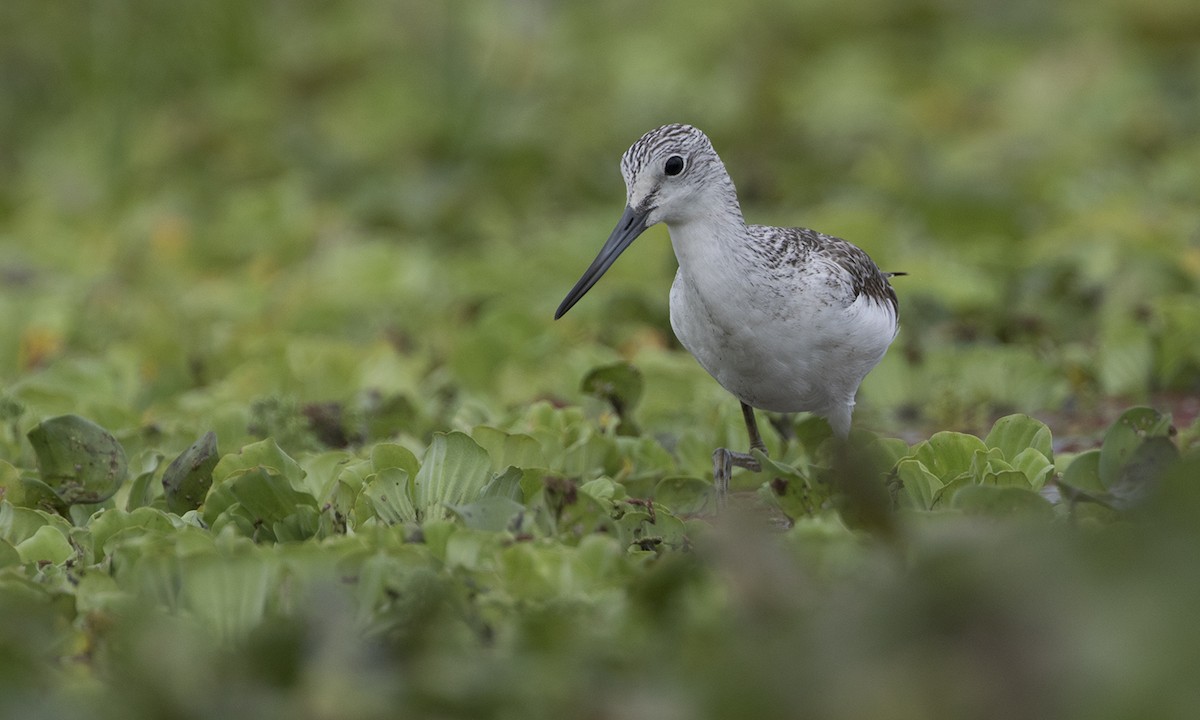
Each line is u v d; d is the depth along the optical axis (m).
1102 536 6.61
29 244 18.86
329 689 6.51
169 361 13.91
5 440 10.89
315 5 25.12
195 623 7.19
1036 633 6.20
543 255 16.75
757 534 7.18
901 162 19.89
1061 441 11.69
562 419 10.86
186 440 10.96
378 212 19.03
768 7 26.33
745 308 9.84
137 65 21.89
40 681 6.64
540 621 6.89
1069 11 26.84
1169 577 6.30
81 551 8.39
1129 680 6.00
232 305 15.98
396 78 23.42
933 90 23.28
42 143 22.91
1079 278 15.05
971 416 12.69
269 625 6.83
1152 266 15.09
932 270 15.08
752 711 6.24
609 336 14.78
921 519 8.16
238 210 18.89
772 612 6.90
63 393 11.92
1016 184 19.42
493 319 14.46
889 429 12.55
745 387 10.23
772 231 10.13
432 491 8.88
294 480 9.21
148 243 18.08
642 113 22.16
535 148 20.48
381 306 15.79
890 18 26.55
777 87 22.70
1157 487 6.66
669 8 26.61
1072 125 21.98
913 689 6.16
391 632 7.03
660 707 6.33
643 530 8.55
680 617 7.15
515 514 8.30
